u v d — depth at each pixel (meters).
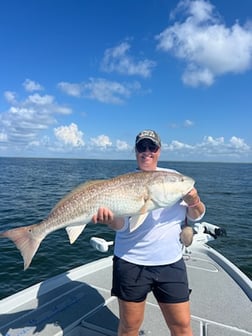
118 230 2.46
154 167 2.72
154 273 2.38
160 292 2.42
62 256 8.41
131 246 2.42
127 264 2.41
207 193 25.66
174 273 2.39
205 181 40.22
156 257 2.38
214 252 4.92
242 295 3.68
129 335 2.49
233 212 16.77
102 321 3.12
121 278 2.43
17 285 6.68
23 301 3.48
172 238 2.44
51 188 24.91
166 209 2.48
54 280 3.91
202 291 3.76
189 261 4.72
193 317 3.18
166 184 2.40
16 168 64.12
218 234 5.07
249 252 9.50
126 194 2.39
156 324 3.03
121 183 2.42
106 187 2.44
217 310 3.33
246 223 13.97
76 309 3.33
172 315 2.42
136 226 2.34
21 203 17.03
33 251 2.52
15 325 3.04
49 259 8.16
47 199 18.67
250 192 26.70
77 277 4.12
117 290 2.46
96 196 2.44
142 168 2.70
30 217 13.33
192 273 4.29
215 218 15.09
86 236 10.41
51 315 3.21
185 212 2.61
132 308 2.42
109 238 10.30
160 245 2.39
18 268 7.50
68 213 2.52
